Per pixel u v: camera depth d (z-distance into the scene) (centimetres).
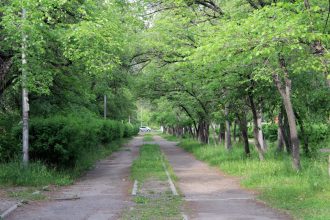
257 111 2173
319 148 2130
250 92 1900
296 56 1248
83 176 1858
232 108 2242
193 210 1014
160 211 995
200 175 1862
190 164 2448
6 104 2208
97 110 4169
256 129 2009
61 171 1750
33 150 1705
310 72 1634
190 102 3152
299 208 992
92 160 2422
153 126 16950
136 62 2223
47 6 1325
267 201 1120
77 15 1566
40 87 1454
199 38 1648
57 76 1923
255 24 946
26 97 1623
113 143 4225
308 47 1093
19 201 1112
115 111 5019
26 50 1348
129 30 1905
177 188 1400
